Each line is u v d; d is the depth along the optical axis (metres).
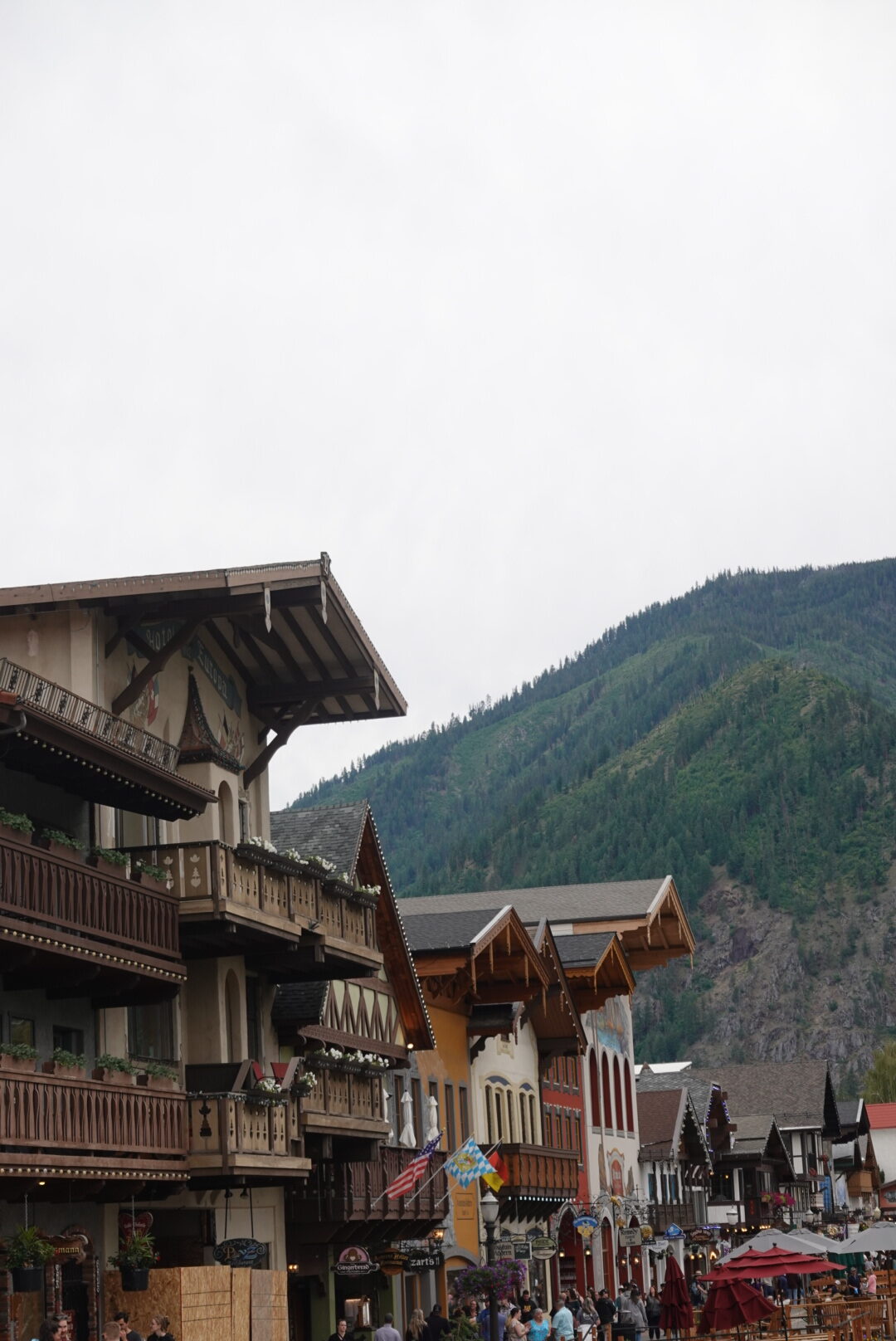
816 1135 134.62
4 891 25.58
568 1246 65.06
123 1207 31.25
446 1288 48.75
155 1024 32.97
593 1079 70.00
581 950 63.91
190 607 32.88
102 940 28.12
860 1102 144.00
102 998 30.61
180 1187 31.45
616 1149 72.44
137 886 29.52
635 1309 52.22
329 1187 38.28
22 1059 26.27
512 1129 57.44
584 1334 46.56
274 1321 31.66
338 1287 41.00
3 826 26.03
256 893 32.75
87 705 30.09
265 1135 32.22
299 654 38.03
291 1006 37.53
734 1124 107.81
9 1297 26.30
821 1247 47.00
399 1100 46.22
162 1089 29.86
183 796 31.23
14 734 26.23
